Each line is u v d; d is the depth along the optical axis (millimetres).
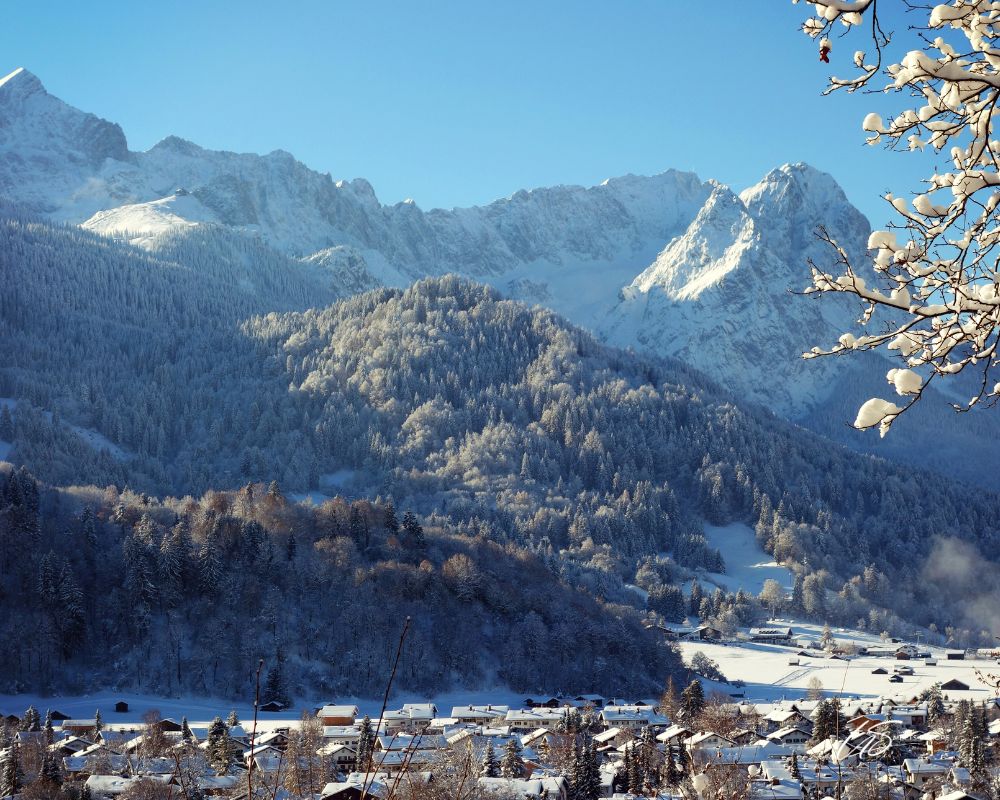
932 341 8062
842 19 7895
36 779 71750
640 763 75375
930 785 65875
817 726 100000
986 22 7566
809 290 8336
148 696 136250
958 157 8258
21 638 137250
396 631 150750
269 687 136125
